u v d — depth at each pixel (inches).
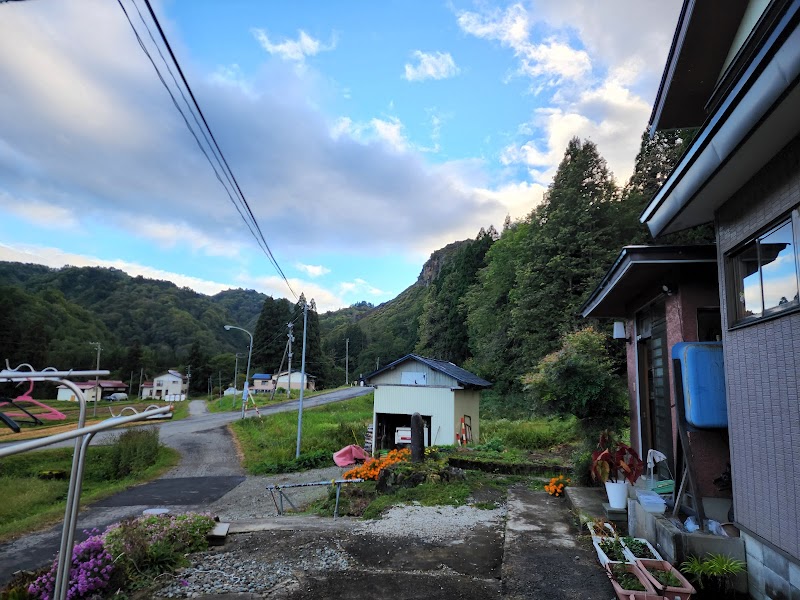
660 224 165.9
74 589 131.3
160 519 187.9
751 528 129.0
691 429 162.1
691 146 126.5
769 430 121.3
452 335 1692.9
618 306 288.5
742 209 135.9
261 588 143.1
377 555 172.2
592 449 277.1
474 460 348.8
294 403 1610.5
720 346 158.6
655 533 154.2
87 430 82.2
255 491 525.3
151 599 137.3
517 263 1098.1
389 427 694.5
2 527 372.5
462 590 140.3
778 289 119.8
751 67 94.0
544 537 185.3
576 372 285.7
